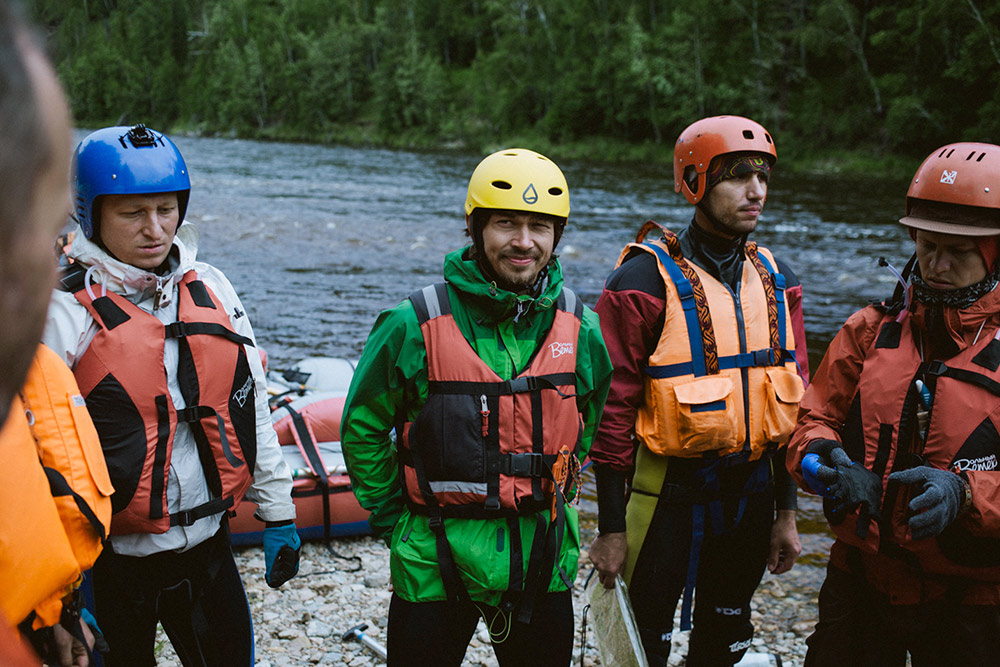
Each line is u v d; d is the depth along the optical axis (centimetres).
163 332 224
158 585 230
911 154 3962
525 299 227
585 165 4016
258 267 1249
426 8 7750
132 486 216
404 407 233
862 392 230
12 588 151
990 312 215
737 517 279
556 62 5862
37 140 31
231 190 2231
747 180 269
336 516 423
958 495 202
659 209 2011
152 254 224
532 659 234
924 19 4003
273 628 347
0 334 34
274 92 7606
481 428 223
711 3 5047
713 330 271
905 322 228
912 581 225
